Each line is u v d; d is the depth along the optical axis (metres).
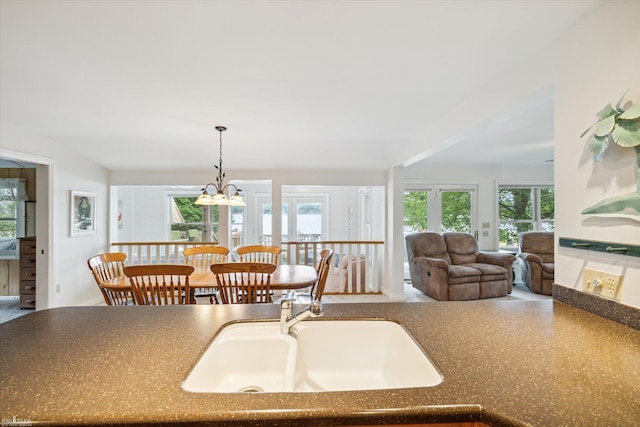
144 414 0.59
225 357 1.07
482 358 0.81
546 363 0.78
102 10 1.28
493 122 2.08
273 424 0.60
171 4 1.25
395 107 2.46
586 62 1.20
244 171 4.68
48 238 3.41
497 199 5.59
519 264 5.57
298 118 2.77
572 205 1.22
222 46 1.57
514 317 1.12
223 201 3.04
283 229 7.17
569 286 1.23
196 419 0.59
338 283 5.09
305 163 4.40
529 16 1.28
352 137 3.47
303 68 1.81
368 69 1.81
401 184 4.34
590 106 1.17
